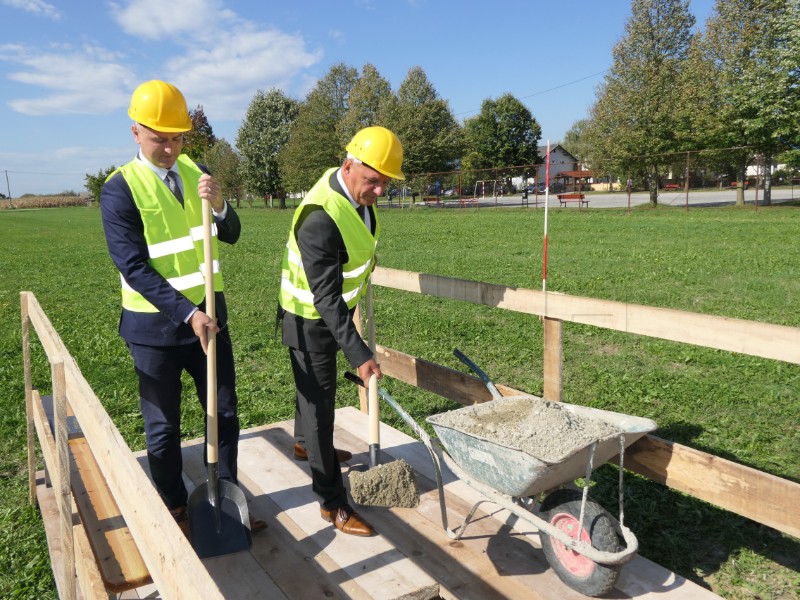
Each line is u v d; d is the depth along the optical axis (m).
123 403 6.22
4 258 20.48
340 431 4.54
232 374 3.31
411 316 9.29
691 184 55.47
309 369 3.13
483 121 74.94
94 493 3.29
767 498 2.51
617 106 35.84
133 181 2.98
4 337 9.12
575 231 22.44
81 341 8.70
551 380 3.30
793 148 30.00
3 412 6.01
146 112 2.93
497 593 2.70
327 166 50.22
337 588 2.72
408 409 5.83
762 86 29.31
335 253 2.92
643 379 6.34
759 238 18.16
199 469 3.95
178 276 3.11
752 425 5.18
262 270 15.39
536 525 2.60
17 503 4.42
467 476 2.93
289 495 3.57
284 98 57.59
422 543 3.07
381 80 48.22
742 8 33.56
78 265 18.16
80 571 2.48
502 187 51.94
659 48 34.59
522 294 3.35
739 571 3.31
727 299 9.80
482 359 7.25
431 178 46.09
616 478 4.31
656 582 2.78
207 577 1.20
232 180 61.81
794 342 2.33
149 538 1.59
